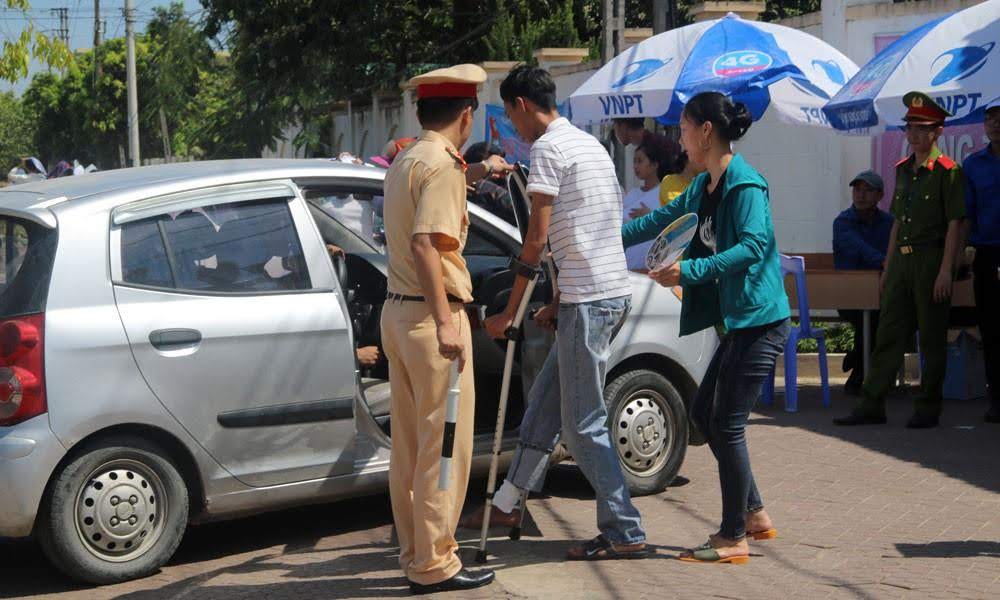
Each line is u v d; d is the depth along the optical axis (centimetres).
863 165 1329
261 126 2658
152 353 553
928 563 563
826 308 1000
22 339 529
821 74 1044
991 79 893
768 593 524
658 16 1302
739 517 566
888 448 826
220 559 596
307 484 596
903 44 979
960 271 971
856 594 520
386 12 2577
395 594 533
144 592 543
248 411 577
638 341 682
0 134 8838
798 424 919
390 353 534
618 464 574
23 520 527
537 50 1842
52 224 552
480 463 650
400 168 520
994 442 844
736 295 548
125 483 552
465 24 2588
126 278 560
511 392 674
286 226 609
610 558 575
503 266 694
